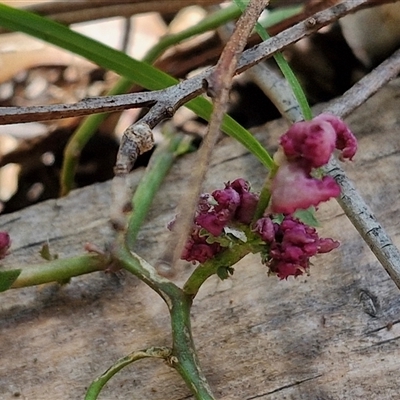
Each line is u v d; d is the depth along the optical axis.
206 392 0.19
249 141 0.21
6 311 0.22
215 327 0.21
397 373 0.20
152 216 0.24
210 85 0.16
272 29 0.28
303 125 0.15
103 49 0.21
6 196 0.32
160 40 0.28
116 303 0.22
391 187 0.24
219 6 0.31
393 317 0.21
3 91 0.34
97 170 0.32
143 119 0.18
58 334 0.21
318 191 0.15
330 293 0.22
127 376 0.21
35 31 0.21
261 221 0.17
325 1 0.27
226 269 0.18
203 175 0.15
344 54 0.32
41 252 0.22
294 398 0.20
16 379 0.21
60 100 0.34
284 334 0.21
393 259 0.20
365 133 0.25
